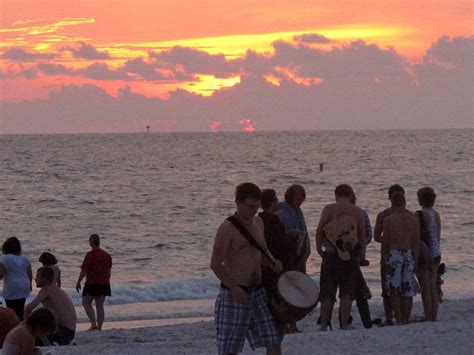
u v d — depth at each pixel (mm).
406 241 31906
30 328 22266
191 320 47188
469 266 73250
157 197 171750
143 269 80188
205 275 74125
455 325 30453
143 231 116188
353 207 31172
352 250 31000
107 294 42188
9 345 22094
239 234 19656
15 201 163875
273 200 29219
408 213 32094
